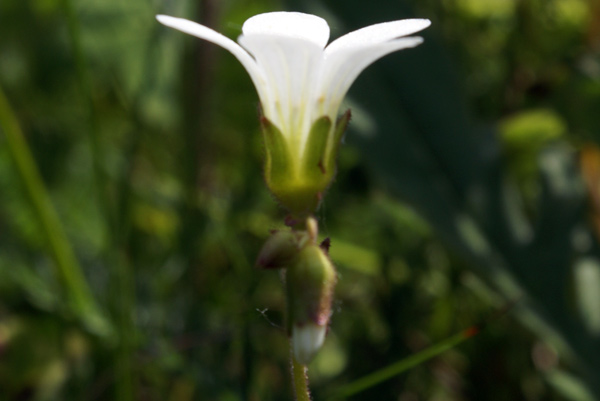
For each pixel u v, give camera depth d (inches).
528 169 9.0
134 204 8.6
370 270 8.8
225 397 7.5
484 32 10.5
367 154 8.0
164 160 9.9
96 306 7.9
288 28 5.6
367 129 8.0
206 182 9.3
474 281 8.2
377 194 8.9
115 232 7.8
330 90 5.8
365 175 9.6
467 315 8.3
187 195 8.6
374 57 5.7
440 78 8.3
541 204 8.0
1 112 7.6
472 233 7.8
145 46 10.2
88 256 8.6
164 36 10.1
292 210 5.8
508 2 10.4
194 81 9.1
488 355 8.1
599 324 7.6
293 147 5.8
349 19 8.4
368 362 7.9
